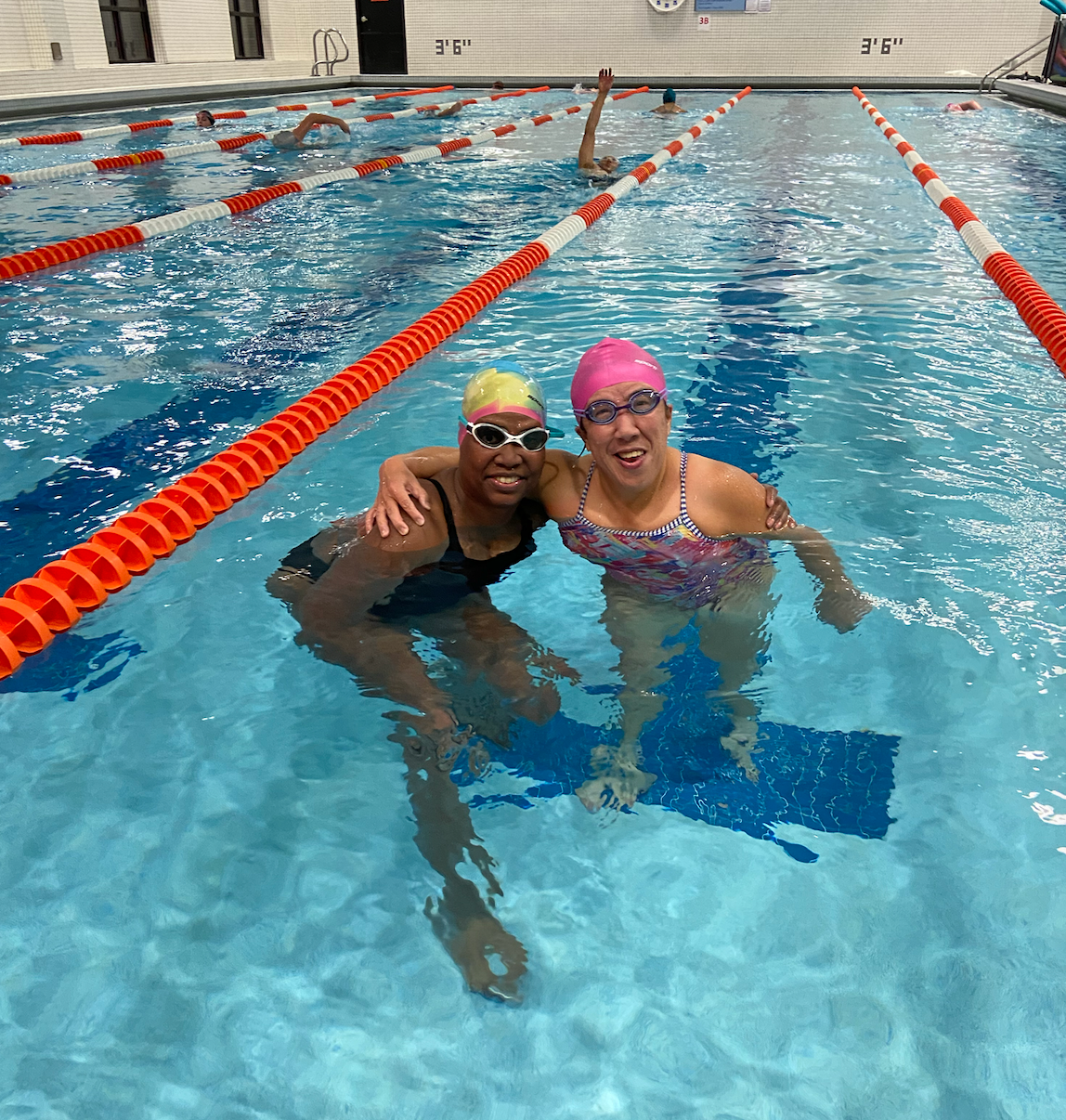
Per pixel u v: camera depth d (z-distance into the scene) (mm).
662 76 17531
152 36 14852
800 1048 1211
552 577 2107
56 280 4938
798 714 1765
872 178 7973
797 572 2154
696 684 1822
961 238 5785
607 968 1321
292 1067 1197
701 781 1618
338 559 2127
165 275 5043
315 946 1354
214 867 1487
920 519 2475
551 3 17281
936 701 1805
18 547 2463
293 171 8336
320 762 1671
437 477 2139
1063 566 2270
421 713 1729
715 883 1443
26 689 1924
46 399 3389
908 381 3471
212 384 3525
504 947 1350
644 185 7793
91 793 1642
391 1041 1229
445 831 1532
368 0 17859
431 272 5004
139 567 2365
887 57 16672
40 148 9688
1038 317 4023
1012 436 3000
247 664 1943
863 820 1549
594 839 1516
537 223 6199
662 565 2109
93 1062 1202
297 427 3145
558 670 1836
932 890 1426
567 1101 1157
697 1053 1207
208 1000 1282
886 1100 1146
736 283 4781
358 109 14117
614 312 4340
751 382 3455
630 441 1927
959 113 12797
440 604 1984
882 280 4820
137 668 1971
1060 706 1799
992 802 1581
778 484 2666
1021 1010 1246
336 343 3936
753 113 13219
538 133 11297
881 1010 1252
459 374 3674
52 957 1341
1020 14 15961
